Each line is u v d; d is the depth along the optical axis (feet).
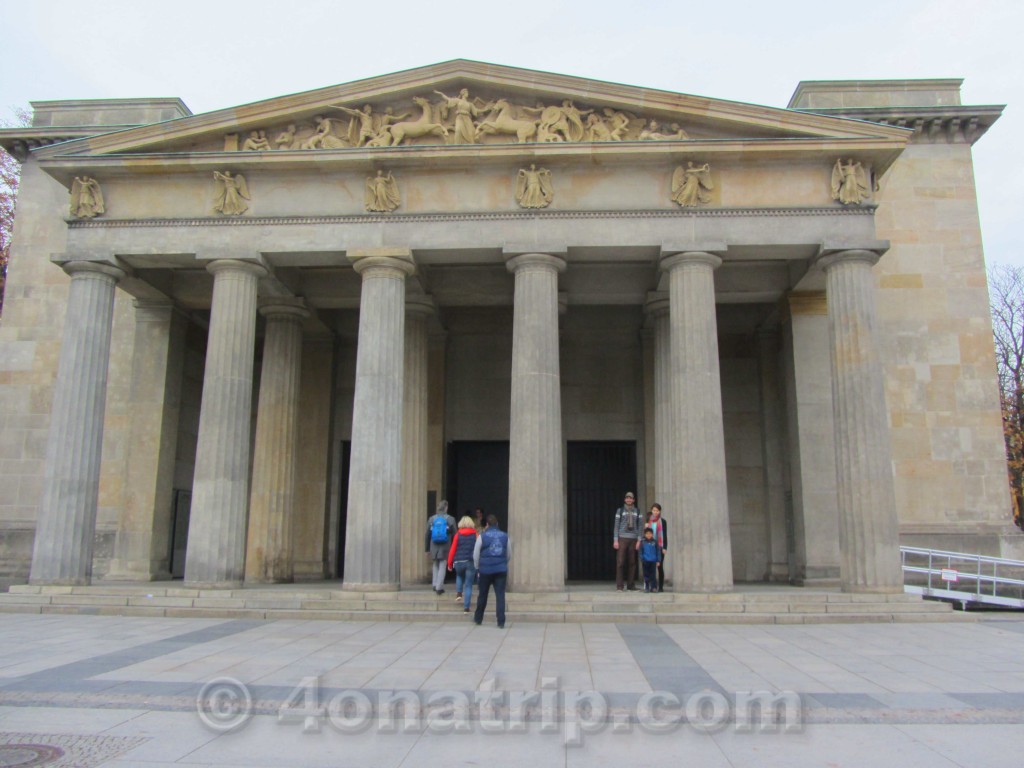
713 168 90.33
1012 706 39.55
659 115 90.79
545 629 69.36
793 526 107.65
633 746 32.99
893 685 44.62
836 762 30.78
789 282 104.17
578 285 104.73
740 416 121.70
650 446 116.26
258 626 70.23
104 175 93.97
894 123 114.21
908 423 108.17
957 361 109.40
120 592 82.84
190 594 81.87
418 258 93.04
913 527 105.40
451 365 126.72
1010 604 88.94
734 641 62.28
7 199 158.61
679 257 88.74
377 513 84.69
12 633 64.85
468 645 59.00
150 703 39.47
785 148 88.33
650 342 119.75
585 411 124.57
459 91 92.89
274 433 106.01
